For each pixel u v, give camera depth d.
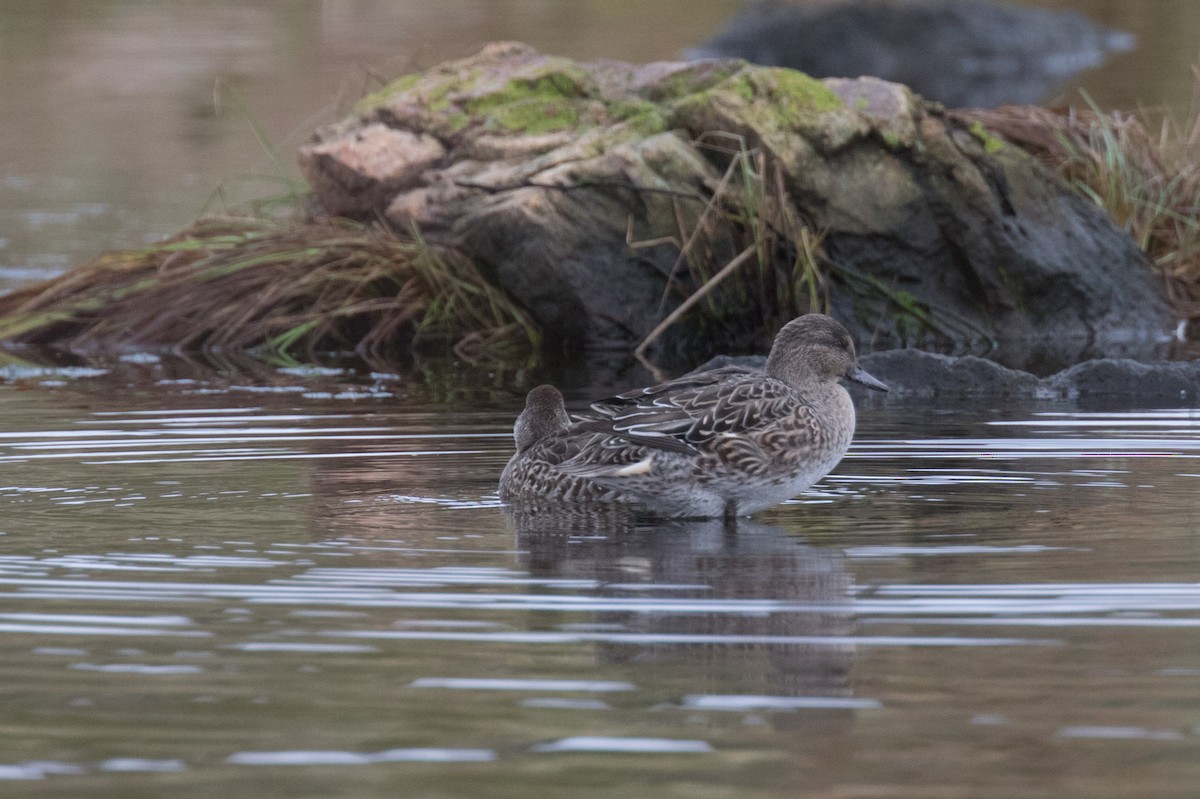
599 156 18.67
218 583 8.45
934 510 10.25
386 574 8.64
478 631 7.64
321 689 6.88
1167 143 22.86
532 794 5.86
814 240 18.33
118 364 17.28
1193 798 5.79
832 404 10.99
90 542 9.34
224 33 42.56
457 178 19.12
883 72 39.75
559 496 10.52
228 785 5.95
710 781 5.96
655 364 17.20
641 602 8.11
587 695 6.80
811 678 6.96
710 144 18.94
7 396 15.04
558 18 45.59
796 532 9.75
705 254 18.48
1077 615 7.79
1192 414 13.80
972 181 18.81
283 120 30.92
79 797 5.85
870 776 5.99
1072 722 6.45
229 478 11.28
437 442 12.71
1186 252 20.64
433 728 6.46
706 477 10.15
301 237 19.55
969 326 18.66
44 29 43.88
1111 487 10.84
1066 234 19.16
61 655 7.31
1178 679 6.89
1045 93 33.81
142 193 26.22
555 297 18.39
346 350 18.47
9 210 25.03
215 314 18.80
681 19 46.31
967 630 7.59
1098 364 15.23
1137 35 43.03
